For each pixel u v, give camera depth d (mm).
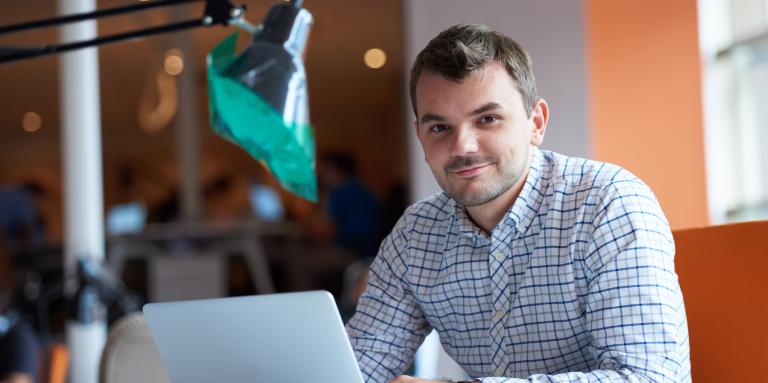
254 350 1436
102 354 1964
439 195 1817
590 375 1436
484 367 1749
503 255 1660
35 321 5816
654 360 1463
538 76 4328
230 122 1619
